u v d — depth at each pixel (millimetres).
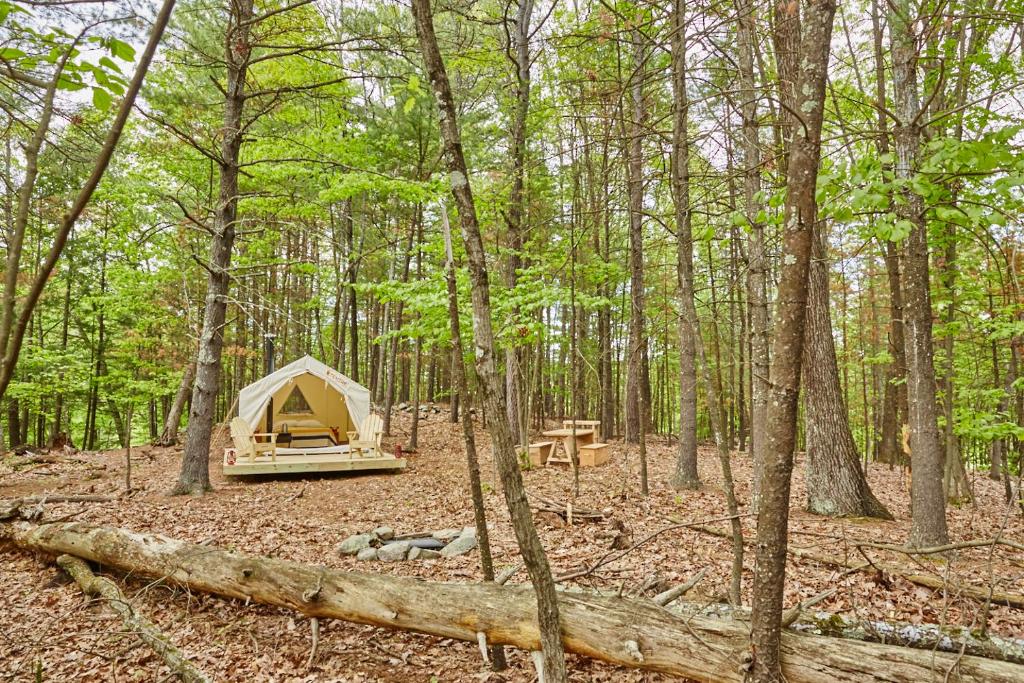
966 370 11945
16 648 4785
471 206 3316
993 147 3281
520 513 3264
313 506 9430
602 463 13305
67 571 6250
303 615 5125
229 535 7543
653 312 14883
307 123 13984
